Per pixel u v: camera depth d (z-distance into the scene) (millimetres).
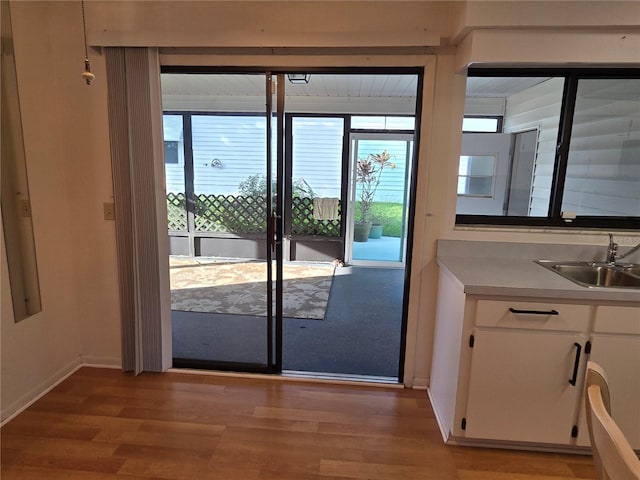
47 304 2350
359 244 5688
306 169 5547
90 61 2277
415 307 2395
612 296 1689
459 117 2186
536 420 1845
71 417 2113
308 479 1730
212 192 5594
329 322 3527
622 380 1768
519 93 3039
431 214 2291
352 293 4348
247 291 4332
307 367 2721
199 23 2201
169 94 5262
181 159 5520
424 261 2342
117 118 2273
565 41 1858
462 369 1837
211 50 2234
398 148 5406
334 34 2094
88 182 2428
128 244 2414
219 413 2176
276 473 1758
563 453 1916
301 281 4773
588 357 1760
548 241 2250
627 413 1791
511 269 2035
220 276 4898
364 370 2695
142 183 2342
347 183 5512
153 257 2432
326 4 2133
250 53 2227
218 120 5371
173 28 2213
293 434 2016
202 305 3893
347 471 1780
